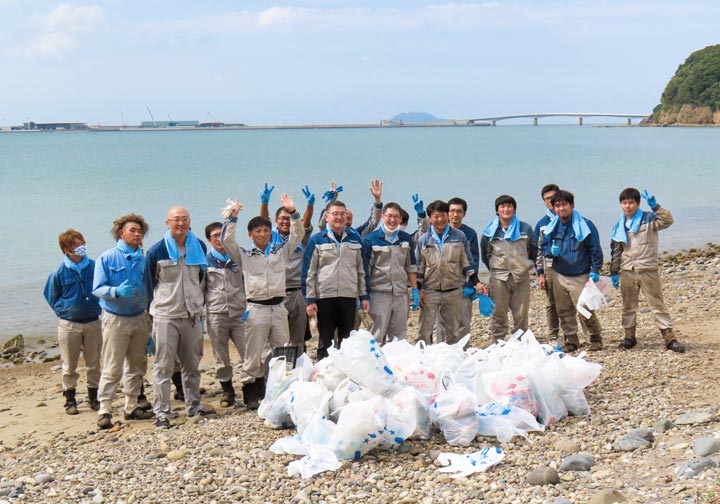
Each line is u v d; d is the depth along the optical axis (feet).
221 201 117.29
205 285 31.01
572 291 34.09
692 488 17.63
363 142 419.54
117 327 28.99
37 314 55.83
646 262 33.06
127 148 352.08
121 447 26.32
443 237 32.17
